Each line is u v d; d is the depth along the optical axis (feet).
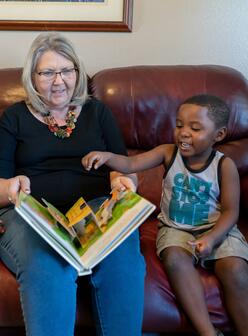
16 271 3.54
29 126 4.42
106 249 3.30
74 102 4.57
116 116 5.27
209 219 4.32
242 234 4.44
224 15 5.99
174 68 5.46
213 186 4.27
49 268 3.34
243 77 5.48
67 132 4.45
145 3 5.95
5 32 6.11
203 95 4.37
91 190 4.43
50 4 5.97
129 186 3.96
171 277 3.85
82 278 3.78
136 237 3.91
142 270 3.67
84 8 5.97
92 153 4.08
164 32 6.09
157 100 5.25
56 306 3.26
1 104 5.10
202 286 3.83
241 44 6.11
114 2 5.93
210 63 6.20
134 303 3.51
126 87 5.27
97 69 6.22
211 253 4.00
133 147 5.46
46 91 4.32
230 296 3.76
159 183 5.38
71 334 3.36
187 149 4.18
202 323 3.62
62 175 4.39
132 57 6.19
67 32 6.10
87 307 3.77
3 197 3.96
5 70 5.34
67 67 4.32
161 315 3.82
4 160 4.39
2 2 5.96
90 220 3.67
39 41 4.27
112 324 3.48
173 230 4.31
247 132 5.28
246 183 4.93
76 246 3.49
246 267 3.87
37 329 3.21
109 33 6.10
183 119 4.19
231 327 3.84
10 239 3.68
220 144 5.30
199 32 6.08
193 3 5.95
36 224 3.17
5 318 3.80
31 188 4.32
